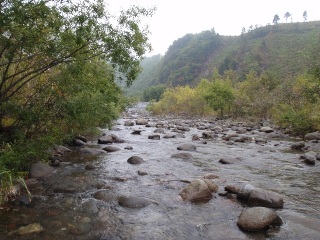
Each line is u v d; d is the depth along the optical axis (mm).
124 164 10758
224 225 5668
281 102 31297
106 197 7133
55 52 8031
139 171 9492
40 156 9141
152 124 29703
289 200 7137
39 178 8539
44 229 5344
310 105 25016
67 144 14164
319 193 7742
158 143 16391
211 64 154125
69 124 11617
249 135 21469
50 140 9109
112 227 5539
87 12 8055
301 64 101062
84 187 7863
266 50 130875
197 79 147125
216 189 7770
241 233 5324
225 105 39406
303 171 10211
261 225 5406
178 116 49125
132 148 14227
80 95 11273
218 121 35625
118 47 8695
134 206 6562
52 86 9609
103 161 11180
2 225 5438
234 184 8445
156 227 5578
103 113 14266
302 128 21062
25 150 8305
